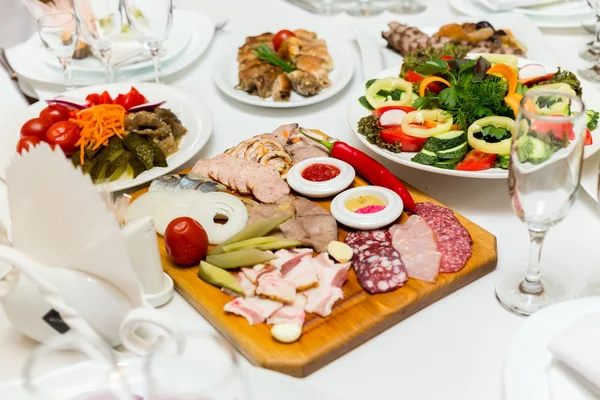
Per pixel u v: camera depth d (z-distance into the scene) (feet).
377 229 2.95
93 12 3.85
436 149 3.18
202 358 1.98
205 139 3.58
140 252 2.66
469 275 2.75
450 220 2.96
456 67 3.56
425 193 3.19
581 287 2.71
